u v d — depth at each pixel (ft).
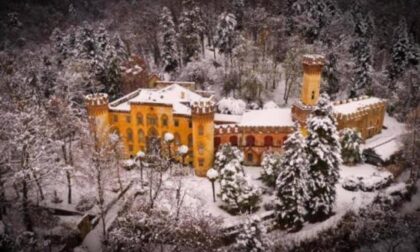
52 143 192.34
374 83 343.87
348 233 200.75
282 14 401.49
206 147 232.94
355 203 218.38
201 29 365.81
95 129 224.33
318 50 341.00
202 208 202.39
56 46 371.76
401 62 364.38
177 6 433.48
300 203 193.26
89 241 183.32
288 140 196.13
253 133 245.04
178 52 366.84
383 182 233.96
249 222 151.23
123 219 177.47
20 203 179.32
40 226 176.45
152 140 247.09
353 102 290.76
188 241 170.81
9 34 415.64
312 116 199.00
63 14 494.59
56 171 191.11
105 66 319.47
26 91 246.88
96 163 181.98
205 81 338.95
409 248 190.49
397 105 333.62
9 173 181.47
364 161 261.24
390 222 200.64
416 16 470.39
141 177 216.54
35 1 492.95
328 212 204.23
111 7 518.78
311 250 193.36
